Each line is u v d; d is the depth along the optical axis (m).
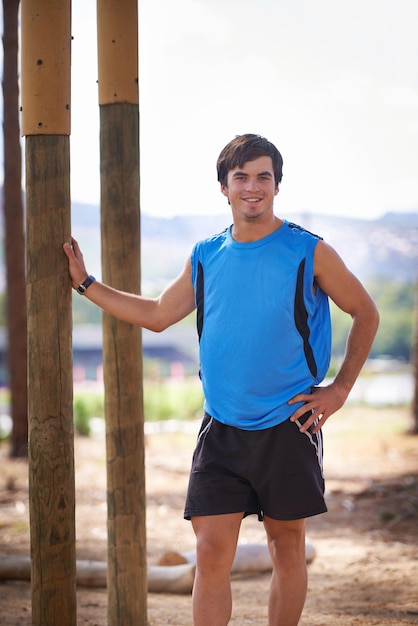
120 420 3.90
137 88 3.73
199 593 3.13
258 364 3.10
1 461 10.84
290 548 3.22
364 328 3.18
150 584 5.15
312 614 4.52
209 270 3.22
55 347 3.31
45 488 3.33
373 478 9.65
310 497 3.12
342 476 9.80
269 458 3.12
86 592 5.20
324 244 3.13
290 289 3.08
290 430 3.12
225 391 3.15
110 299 3.36
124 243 3.76
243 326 3.11
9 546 6.62
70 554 3.38
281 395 3.12
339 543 6.79
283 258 3.09
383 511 8.02
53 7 3.24
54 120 3.27
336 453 11.38
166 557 5.39
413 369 12.86
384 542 6.79
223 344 3.14
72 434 3.38
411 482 9.33
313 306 3.15
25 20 3.26
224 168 3.15
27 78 3.27
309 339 3.13
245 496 3.17
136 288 3.80
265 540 7.07
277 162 3.15
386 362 45.97
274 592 3.24
